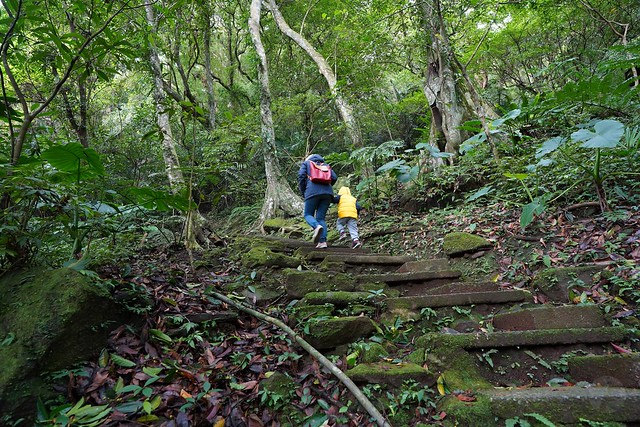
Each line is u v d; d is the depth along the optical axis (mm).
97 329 2225
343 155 6613
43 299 2129
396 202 6184
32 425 1669
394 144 5660
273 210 7055
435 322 2705
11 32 2402
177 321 2580
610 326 2281
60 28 5383
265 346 2482
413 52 7527
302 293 3145
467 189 5406
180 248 4949
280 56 12633
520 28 9336
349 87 8164
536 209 3326
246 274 3676
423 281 3387
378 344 2438
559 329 2217
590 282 2709
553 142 3531
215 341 2580
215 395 1991
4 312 2121
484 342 2201
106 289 2443
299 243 4922
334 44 9094
